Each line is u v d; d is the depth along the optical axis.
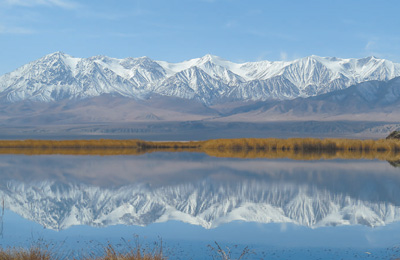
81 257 15.49
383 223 21.97
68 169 47.53
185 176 41.41
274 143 86.94
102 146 99.25
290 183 36.25
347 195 30.28
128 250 16.39
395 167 48.09
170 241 18.42
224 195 30.86
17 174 42.94
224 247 17.36
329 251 16.89
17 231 20.23
